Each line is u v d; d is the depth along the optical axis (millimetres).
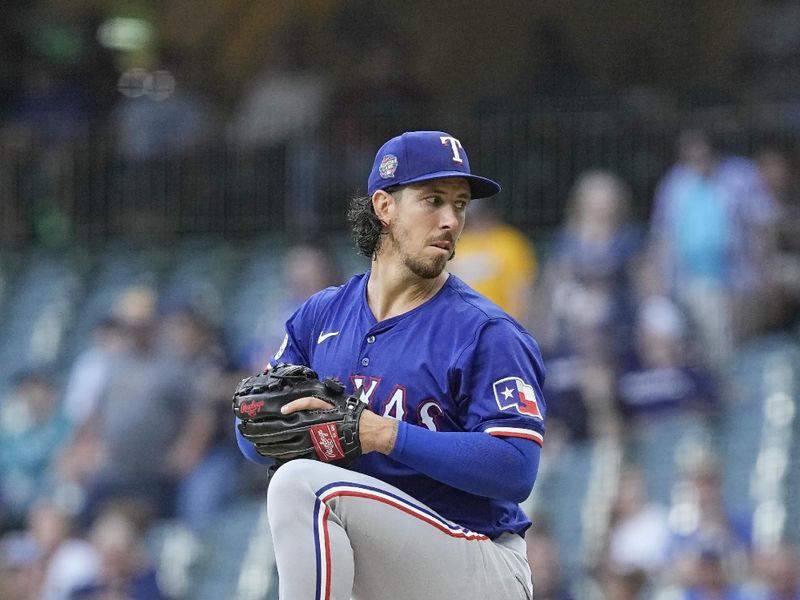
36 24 62688
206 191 55375
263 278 51344
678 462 39469
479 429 14781
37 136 57438
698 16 60281
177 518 42125
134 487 42219
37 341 51531
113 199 56438
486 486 14578
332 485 14352
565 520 39094
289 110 55969
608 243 42969
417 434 14516
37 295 53750
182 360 43219
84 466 43125
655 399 41031
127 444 42406
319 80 57031
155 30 65062
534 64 60750
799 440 39875
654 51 60750
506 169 51719
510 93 60125
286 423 14547
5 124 60562
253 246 53969
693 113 50344
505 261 40000
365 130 53656
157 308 44812
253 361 43156
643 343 41469
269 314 47594
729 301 42750
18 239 56844
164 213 55844
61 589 39531
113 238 56219
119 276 53719
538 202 51375
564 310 42031
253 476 42906
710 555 34875
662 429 40875
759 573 34688
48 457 44781
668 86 59188
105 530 39625
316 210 53281
